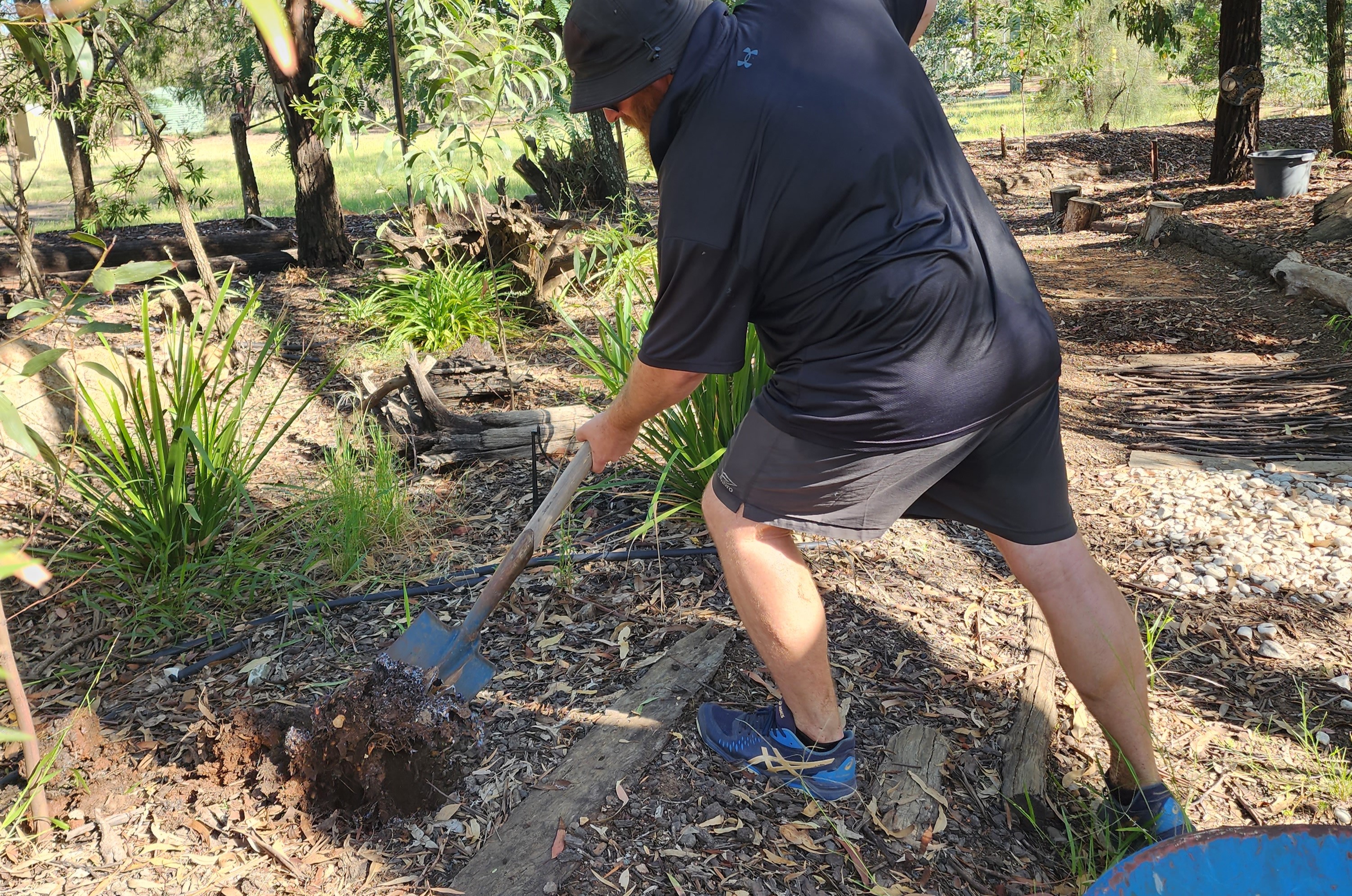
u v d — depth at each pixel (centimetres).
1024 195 1459
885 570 324
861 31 181
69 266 865
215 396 363
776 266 179
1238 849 157
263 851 210
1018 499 196
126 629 299
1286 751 249
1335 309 672
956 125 2270
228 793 225
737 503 201
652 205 1154
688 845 212
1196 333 663
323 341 622
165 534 317
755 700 256
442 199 492
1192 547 356
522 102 476
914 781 230
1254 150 1241
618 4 172
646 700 254
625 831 215
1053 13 1606
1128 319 705
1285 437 463
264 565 327
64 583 322
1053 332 189
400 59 732
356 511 338
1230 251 870
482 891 200
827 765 223
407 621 293
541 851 209
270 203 1595
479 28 485
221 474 330
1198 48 1706
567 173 962
